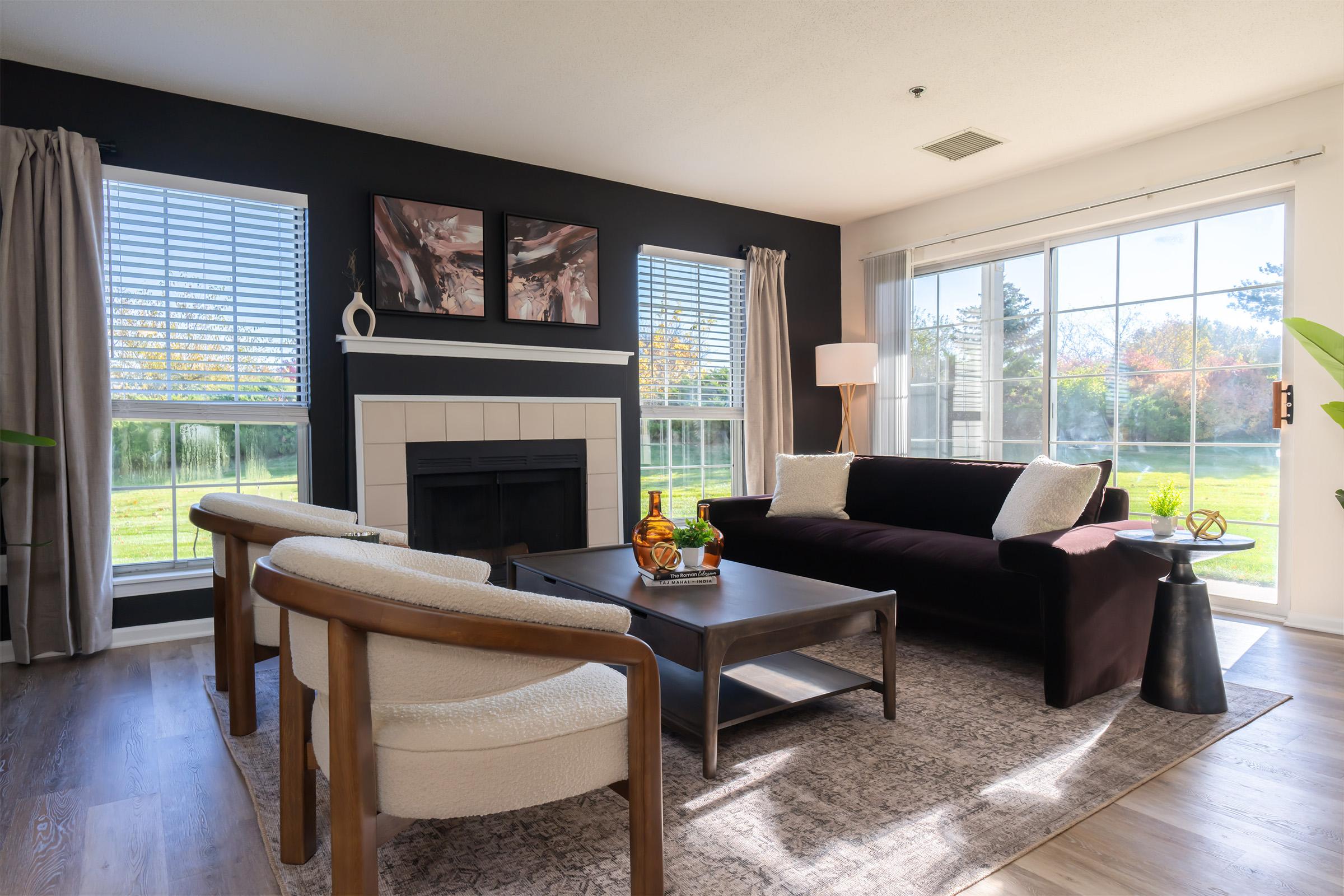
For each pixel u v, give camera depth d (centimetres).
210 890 158
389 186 414
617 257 497
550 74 343
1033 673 297
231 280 375
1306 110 368
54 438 321
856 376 537
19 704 268
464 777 127
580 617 130
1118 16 298
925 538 350
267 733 240
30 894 156
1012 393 500
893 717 247
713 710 205
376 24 299
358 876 122
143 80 343
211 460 373
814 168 471
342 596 117
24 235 316
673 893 153
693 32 309
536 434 448
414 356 409
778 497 449
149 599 354
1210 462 407
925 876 159
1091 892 154
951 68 340
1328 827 179
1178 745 226
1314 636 352
